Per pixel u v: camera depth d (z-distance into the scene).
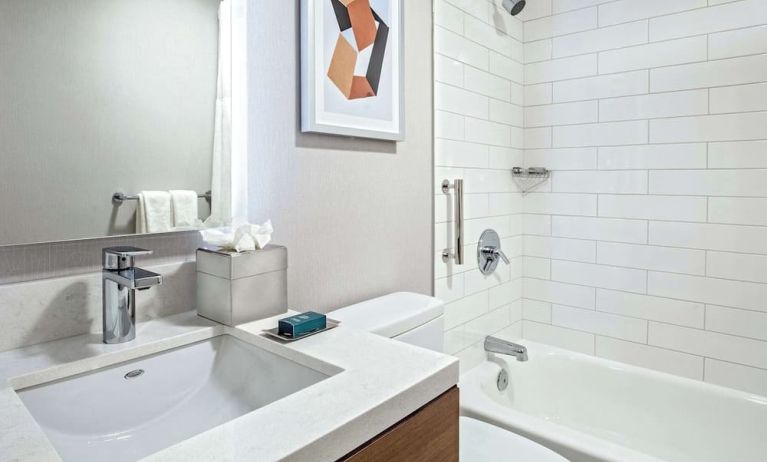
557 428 1.62
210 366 1.00
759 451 1.87
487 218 2.26
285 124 1.30
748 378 2.01
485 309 2.27
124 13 0.97
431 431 0.80
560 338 2.49
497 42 2.29
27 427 0.62
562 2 2.39
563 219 2.44
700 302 2.10
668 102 2.13
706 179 2.06
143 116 1.01
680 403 2.05
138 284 0.83
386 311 1.43
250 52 1.20
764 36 1.92
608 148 2.29
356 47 1.47
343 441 0.64
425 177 1.85
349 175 1.50
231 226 1.17
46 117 0.88
